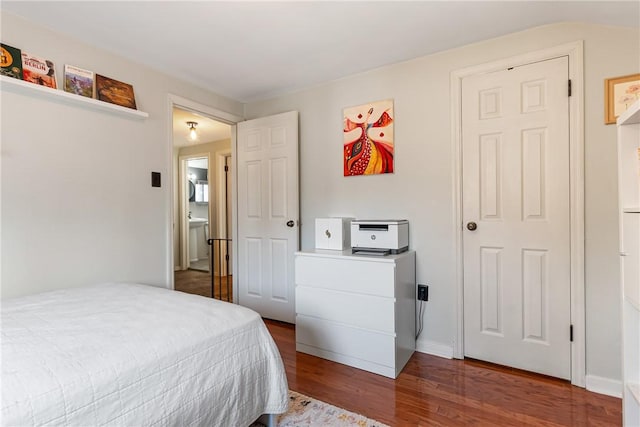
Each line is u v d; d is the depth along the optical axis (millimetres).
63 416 794
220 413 1173
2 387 768
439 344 2266
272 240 3000
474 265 2152
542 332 1953
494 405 1664
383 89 2469
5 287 1679
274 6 1694
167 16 1777
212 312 1375
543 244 1941
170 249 2486
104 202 2096
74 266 1946
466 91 2162
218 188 4984
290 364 2139
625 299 1255
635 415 1213
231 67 2443
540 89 1937
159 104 2457
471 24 1889
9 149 1690
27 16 1749
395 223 2148
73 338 1057
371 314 2014
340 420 1542
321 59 2332
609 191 1758
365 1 1655
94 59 2076
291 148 2869
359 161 2572
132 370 949
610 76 1751
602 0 1524
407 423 1521
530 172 1971
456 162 2191
